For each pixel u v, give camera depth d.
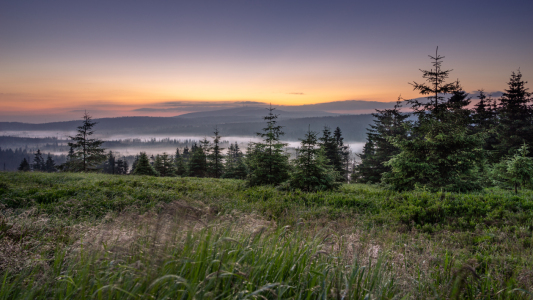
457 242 6.25
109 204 8.85
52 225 4.62
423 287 2.80
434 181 13.66
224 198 10.86
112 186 12.95
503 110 35.22
